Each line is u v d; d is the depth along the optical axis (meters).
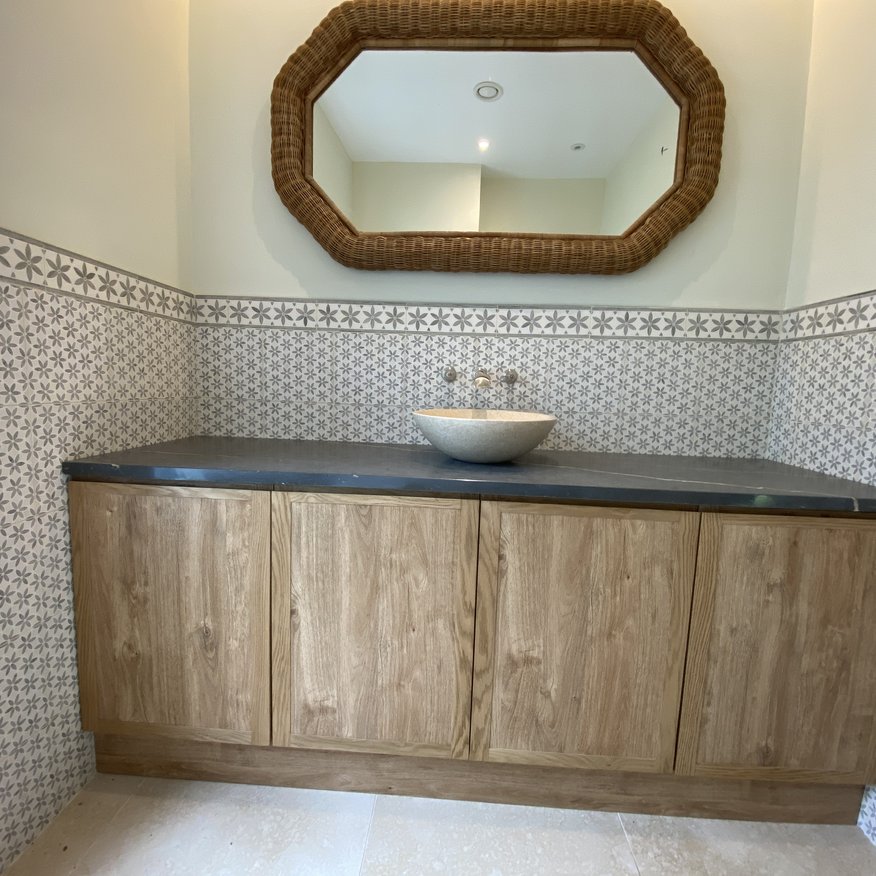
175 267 1.47
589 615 1.07
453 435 1.16
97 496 1.09
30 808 1.03
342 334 1.57
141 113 1.29
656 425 1.54
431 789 1.21
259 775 1.23
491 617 1.08
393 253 1.46
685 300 1.50
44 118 0.98
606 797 1.19
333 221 1.47
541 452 1.51
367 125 1.46
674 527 1.04
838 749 1.08
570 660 1.09
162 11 1.36
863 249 1.17
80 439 1.12
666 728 1.09
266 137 1.51
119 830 1.08
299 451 1.37
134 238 1.28
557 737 1.12
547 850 1.08
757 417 1.52
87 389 1.13
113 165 1.19
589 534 1.05
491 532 1.06
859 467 1.16
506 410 1.54
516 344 1.54
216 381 1.60
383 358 1.57
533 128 1.45
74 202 1.07
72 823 1.09
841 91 1.26
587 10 1.36
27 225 0.95
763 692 1.07
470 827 1.13
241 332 1.58
